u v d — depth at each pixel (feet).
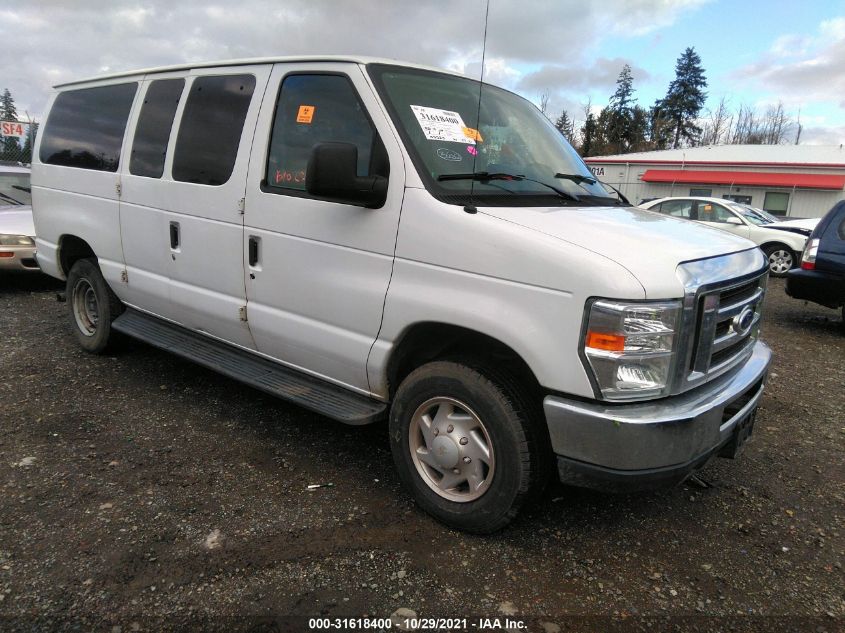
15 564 8.59
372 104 10.07
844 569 9.41
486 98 12.11
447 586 8.58
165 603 8.00
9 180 31.32
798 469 12.66
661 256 8.33
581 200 11.10
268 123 11.52
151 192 13.78
